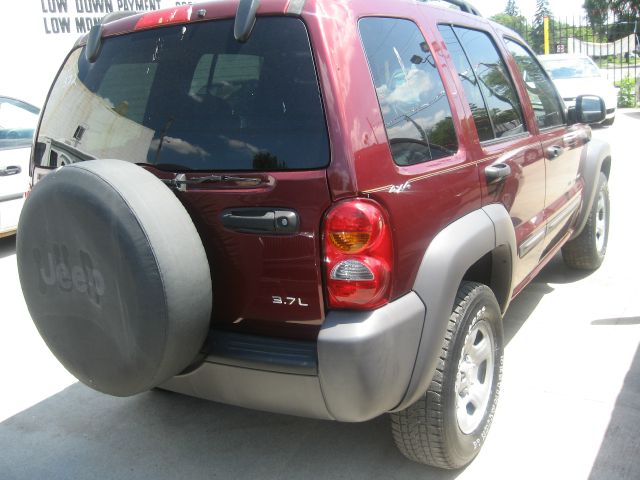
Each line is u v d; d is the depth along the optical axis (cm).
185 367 247
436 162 271
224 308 253
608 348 404
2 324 506
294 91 236
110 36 290
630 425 324
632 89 2089
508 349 409
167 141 259
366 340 226
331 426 339
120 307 230
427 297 252
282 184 231
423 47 288
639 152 1090
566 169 443
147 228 222
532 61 436
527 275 389
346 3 249
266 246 237
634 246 602
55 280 247
